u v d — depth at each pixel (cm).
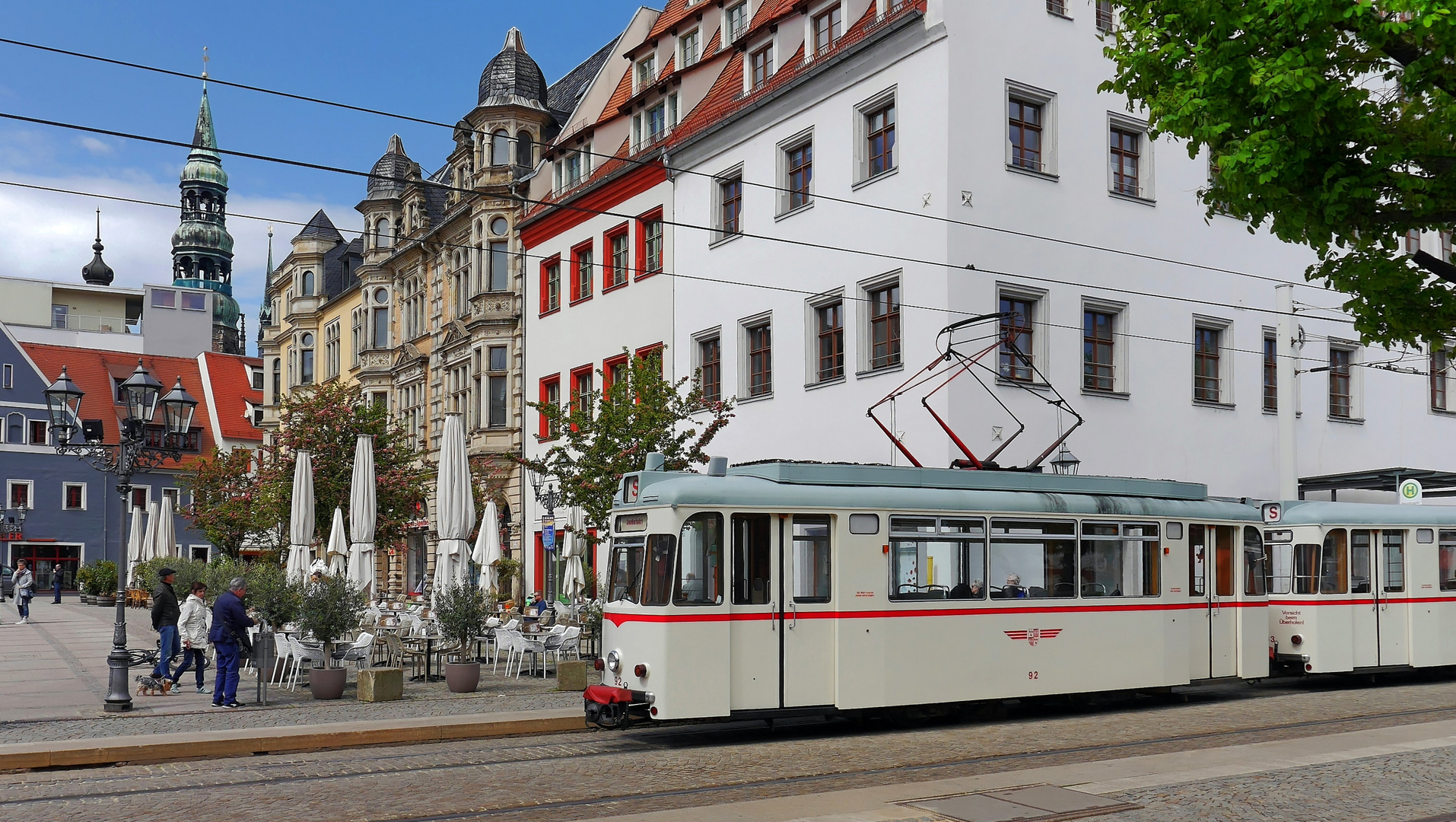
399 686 1789
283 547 4031
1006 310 2567
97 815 1029
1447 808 1013
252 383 8625
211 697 1859
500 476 4106
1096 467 2652
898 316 2600
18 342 7738
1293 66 941
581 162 3925
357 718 1566
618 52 4209
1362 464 3269
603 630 1509
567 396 3834
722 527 1456
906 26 2561
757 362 3050
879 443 2605
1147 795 1059
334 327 5919
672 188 3366
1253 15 975
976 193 2500
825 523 1527
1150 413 2772
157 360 8662
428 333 4853
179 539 7975
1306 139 973
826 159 2806
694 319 3247
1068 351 2636
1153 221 2825
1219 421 2919
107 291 9575
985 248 2506
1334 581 2067
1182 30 1052
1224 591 1900
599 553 3072
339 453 3953
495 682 2056
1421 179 980
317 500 3906
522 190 4188
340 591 1944
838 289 2748
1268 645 1944
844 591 1520
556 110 4600
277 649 2023
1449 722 1557
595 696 1452
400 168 5431
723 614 1444
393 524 4019
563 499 2594
